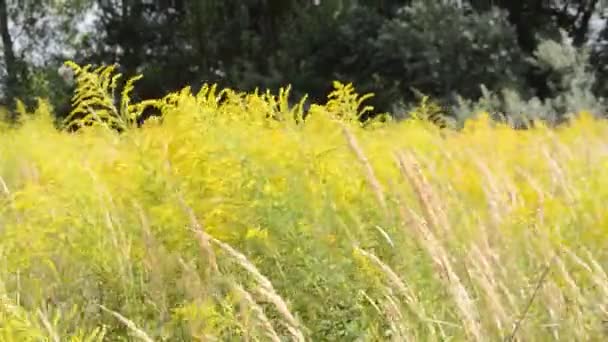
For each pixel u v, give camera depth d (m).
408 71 32.09
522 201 5.25
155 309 4.08
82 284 4.30
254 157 4.57
